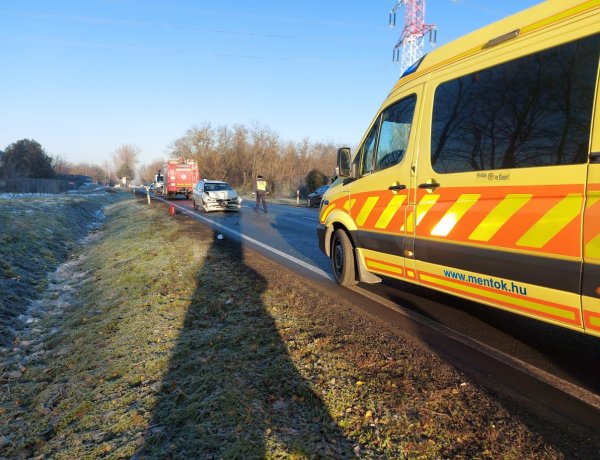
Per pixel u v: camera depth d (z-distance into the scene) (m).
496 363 3.52
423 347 3.86
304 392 3.06
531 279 3.10
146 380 3.50
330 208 6.24
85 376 3.84
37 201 21.14
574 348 3.84
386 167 4.87
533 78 3.13
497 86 3.44
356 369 3.42
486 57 3.58
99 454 2.62
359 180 5.43
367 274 5.48
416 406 2.87
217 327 4.52
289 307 5.05
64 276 9.31
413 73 4.58
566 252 2.84
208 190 21.30
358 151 5.57
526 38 3.23
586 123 2.74
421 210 4.20
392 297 5.49
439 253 3.99
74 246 13.23
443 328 4.36
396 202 4.61
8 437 3.18
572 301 2.83
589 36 2.77
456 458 2.34
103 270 8.83
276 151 62.31
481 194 3.51
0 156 51.59
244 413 2.82
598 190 2.64
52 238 12.51
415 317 4.70
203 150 68.31
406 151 4.47
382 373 3.35
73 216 18.72
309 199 26.91
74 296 7.64
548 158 2.97
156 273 7.21
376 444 2.48
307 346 3.87
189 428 2.73
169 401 3.10
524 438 2.49
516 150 3.22
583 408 2.82
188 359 3.76
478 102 3.61
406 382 3.20
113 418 3.01
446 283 3.98
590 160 2.69
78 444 2.79
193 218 17.22
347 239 5.87
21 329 6.03
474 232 3.57
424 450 2.41
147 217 17.52
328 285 6.14
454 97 3.89
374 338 4.08
